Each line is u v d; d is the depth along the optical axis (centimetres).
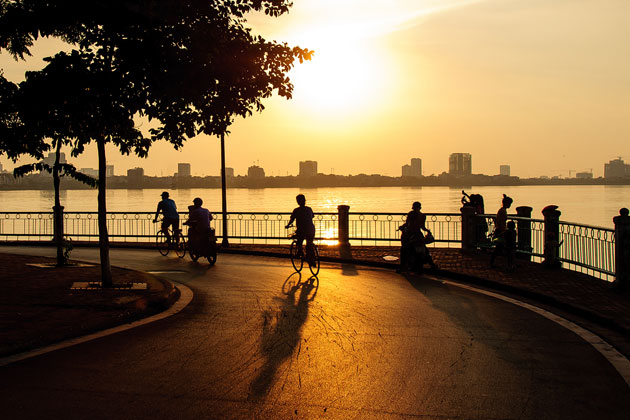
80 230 5678
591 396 559
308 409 517
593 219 6919
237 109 1141
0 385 573
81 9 991
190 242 1691
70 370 626
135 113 1091
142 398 539
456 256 1698
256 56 1109
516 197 17200
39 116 1027
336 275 1424
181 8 996
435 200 14338
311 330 831
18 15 1004
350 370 638
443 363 668
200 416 496
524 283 1201
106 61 1031
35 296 1023
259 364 657
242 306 1016
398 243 4138
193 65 1026
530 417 505
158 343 750
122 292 1067
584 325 872
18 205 10619
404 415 507
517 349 732
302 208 1442
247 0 1117
